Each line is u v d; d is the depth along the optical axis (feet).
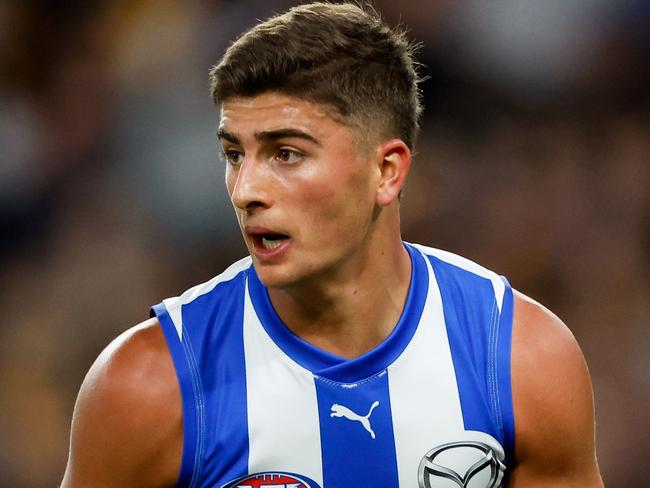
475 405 27.84
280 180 25.41
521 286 84.28
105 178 85.81
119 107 87.40
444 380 27.96
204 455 27.25
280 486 27.25
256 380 27.71
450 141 88.48
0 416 77.30
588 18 89.92
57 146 86.84
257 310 28.32
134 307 81.71
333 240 26.11
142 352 27.48
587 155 88.17
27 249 84.12
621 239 85.35
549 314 29.27
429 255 29.94
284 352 27.89
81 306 81.76
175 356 27.50
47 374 79.77
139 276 82.38
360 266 27.50
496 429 27.91
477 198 86.28
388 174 27.35
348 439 27.45
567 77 89.76
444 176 86.79
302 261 25.84
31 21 91.45
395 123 27.14
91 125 87.25
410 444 27.55
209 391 27.50
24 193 84.89
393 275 28.43
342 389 27.66
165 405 27.07
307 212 25.58
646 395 78.33
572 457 28.78
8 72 90.38
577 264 84.74
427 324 28.48
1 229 84.17
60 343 80.74
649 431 76.43
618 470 74.69
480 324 28.66
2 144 86.48
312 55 25.30
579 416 28.53
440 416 27.71
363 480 27.43
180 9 89.25
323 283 27.14
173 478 27.53
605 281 84.23
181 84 86.79
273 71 25.03
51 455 76.74
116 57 89.40
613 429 76.59
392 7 88.99
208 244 83.05
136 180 85.15
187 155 84.28
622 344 81.35
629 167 87.51
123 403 26.96
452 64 89.66
